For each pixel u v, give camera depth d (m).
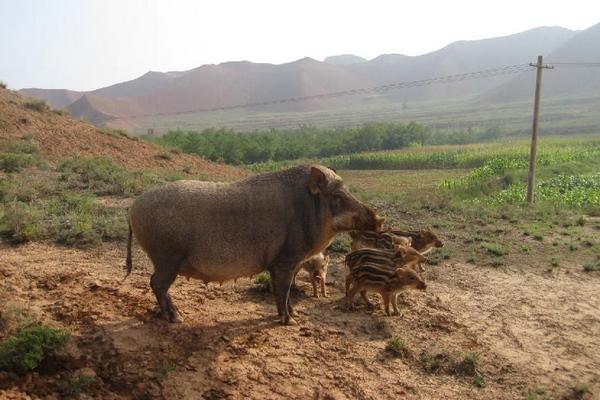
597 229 17.41
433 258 13.05
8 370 6.33
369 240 11.00
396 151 71.62
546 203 22.67
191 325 7.88
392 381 7.21
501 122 156.12
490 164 38.34
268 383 6.79
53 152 25.25
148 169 26.34
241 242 7.66
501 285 11.38
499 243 14.73
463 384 7.38
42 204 14.48
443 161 52.78
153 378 6.59
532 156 23.50
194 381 6.63
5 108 28.55
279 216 7.86
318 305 9.64
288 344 7.76
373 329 8.73
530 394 7.13
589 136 107.56
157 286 7.68
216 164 33.38
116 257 11.04
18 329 7.15
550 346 8.59
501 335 8.88
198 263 7.59
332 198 7.99
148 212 7.36
